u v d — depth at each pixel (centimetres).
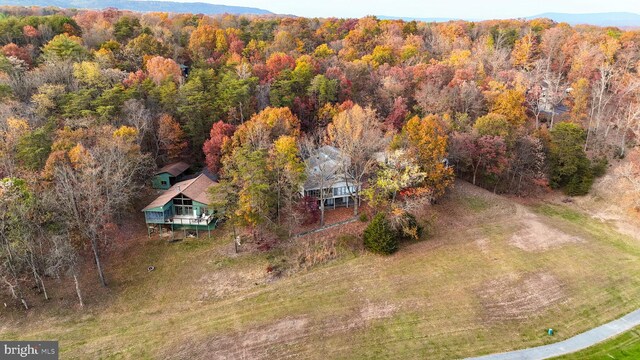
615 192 6106
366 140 5256
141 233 5106
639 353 3262
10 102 5347
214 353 3353
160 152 6338
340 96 7075
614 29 13388
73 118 5550
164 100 6159
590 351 3300
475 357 3253
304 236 4984
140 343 3484
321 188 5094
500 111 6662
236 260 4612
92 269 4444
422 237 4978
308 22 12694
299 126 6256
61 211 4231
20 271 4162
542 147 6225
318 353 3322
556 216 5703
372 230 4659
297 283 4209
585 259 4591
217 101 6356
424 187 5228
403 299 3928
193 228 5153
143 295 4100
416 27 12162
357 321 3659
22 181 4034
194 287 4216
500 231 5144
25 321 3731
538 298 3941
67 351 3403
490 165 6034
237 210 4500
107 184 4378
